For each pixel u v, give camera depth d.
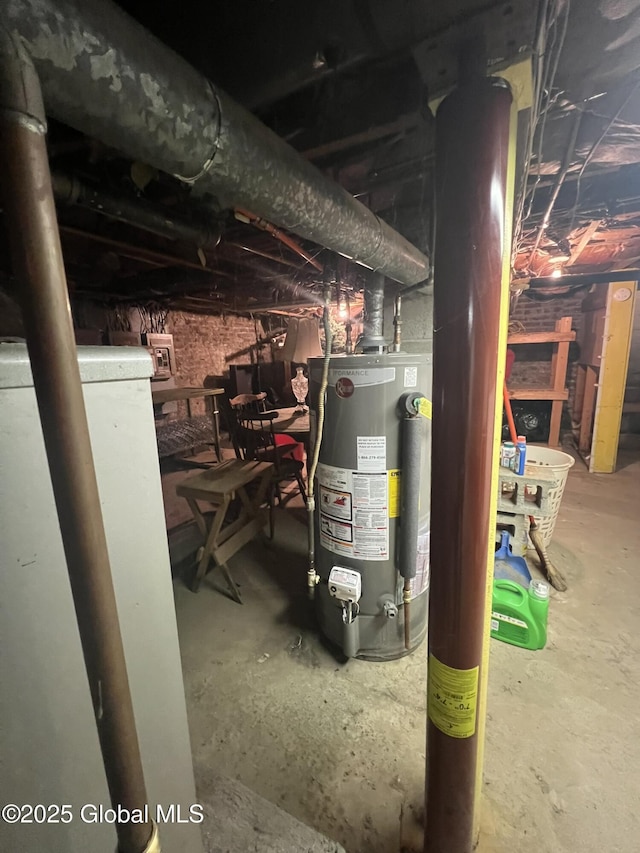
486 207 0.64
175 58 0.55
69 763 0.53
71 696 0.53
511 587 1.71
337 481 1.47
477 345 0.68
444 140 0.65
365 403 1.37
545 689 1.45
